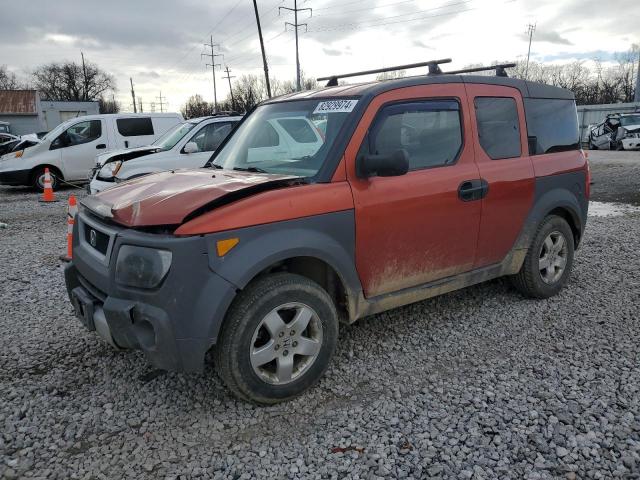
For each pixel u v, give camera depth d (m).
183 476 2.57
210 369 3.62
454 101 3.99
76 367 3.70
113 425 3.00
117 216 3.05
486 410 3.06
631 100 62.19
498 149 4.25
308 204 3.14
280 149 3.83
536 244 4.59
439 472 2.54
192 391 3.35
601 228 8.02
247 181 3.23
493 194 4.10
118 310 2.89
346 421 3.00
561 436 2.78
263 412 3.12
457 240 3.95
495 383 3.37
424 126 3.79
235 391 3.04
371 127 3.48
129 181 3.89
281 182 3.20
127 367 3.68
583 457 2.62
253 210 2.95
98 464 2.66
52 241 7.95
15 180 14.27
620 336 4.00
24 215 10.75
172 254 2.75
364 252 3.42
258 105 4.68
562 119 4.90
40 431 2.94
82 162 14.81
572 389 3.25
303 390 3.25
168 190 3.23
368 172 3.32
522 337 4.05
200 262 2.78
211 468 2.62
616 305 4.64
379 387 3.37
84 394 3.34
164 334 2.79
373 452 2.71
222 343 2.95
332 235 3.24
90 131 14.87
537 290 4.71
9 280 5.75
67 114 63.34
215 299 2.81
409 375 3.52
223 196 2.95
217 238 2.82
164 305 2.78
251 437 2.88
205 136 9.72
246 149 4.12
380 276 3.56
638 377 3.38
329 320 3.29
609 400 3.11
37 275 5.94
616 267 5.79
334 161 3.33
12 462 2.67
